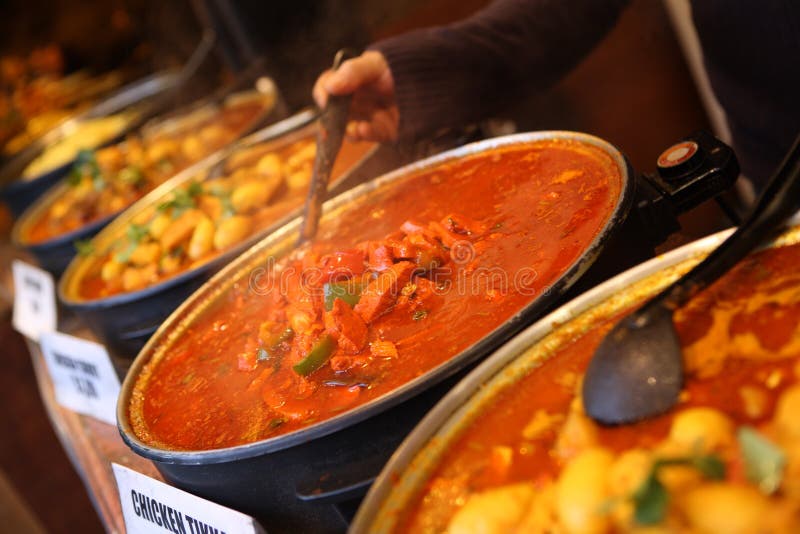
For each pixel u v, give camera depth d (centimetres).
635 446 86
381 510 94
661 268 109
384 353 124
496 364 105
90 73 668
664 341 92
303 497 110
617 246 122
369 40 363
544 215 141
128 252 232
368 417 107
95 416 221
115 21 647
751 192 240
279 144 279
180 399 145
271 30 362
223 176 265
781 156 180
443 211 162
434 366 114
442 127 214
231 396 137
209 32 464
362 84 201
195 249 217
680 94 296
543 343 106
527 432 96
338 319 129
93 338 256
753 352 91
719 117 268
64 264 293
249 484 119
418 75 207
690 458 74
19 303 302
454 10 342
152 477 153
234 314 168
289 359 137
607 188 138
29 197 378
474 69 212
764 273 101
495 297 124
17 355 382
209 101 383
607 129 305
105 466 190
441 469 97
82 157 325
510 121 298
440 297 132
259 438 119
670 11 273
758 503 70
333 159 181
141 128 397
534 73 223
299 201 224
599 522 77
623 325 95
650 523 72
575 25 222
